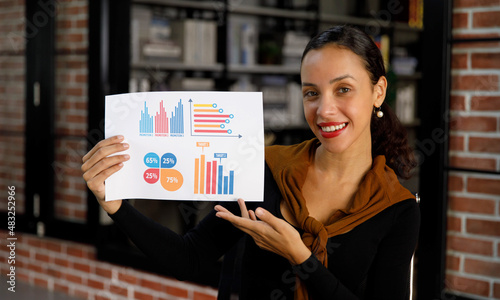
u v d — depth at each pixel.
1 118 4.46
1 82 4.43
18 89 4.34
